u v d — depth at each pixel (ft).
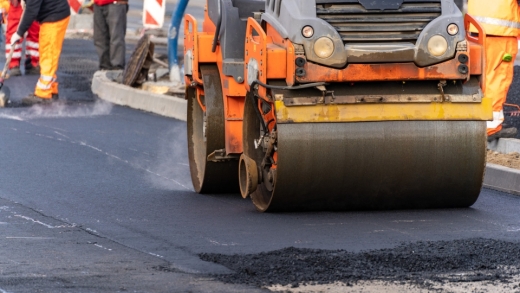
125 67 101.60
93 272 36.76
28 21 88.79
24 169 60.03
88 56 122.83
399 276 35.68
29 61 111.86
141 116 84.84
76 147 68.44
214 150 52.65
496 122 62.28
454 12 46.01
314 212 48.01
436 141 46.14
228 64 50.34
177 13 94.63
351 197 47.24
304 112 45.29
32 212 48.19
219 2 51.29
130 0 189.88
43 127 77.36
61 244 41.50
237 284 34.96
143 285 34.96
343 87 46.19
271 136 46.52
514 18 61.52
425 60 45.42
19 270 37.01
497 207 49.24
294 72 45.03
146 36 96.22
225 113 51.06
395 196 47.44
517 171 53.52
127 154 66.33
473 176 46.98
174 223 45.88
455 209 48.57
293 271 36.42
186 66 56.44
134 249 40.60
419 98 46.06
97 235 43.29
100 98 95.04
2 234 43.32
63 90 99.09
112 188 55.01
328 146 45.50
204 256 39.04
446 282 34.94
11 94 96.94
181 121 82.43
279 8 46.70
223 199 52.65
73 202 50.85
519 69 92.32
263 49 45.60
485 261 37.83
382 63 45.39
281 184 46.03
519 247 40.04
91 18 148.05
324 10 45.39
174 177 59.11
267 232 43.73
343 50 45.01
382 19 45.55
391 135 45.83
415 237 42.57
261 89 46.57
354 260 37.88
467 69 45.80
